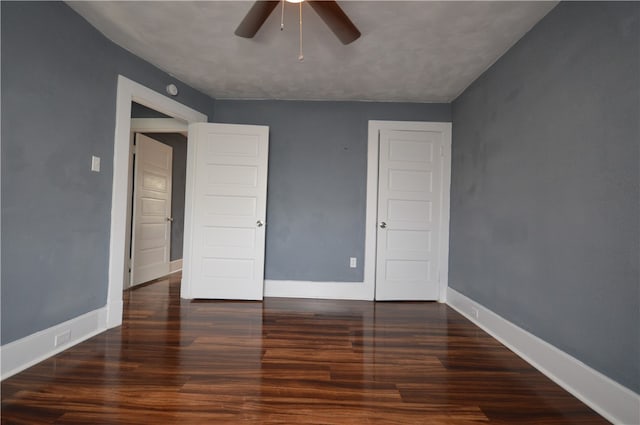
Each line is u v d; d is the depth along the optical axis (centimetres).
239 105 414
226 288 390
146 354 232
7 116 198
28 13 209
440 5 224
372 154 409
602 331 178
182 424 158
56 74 230
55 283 233
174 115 360
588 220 189
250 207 392
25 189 210
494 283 293
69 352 233
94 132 264
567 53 208
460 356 241
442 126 407
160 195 506
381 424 162
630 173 163
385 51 288
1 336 198
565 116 209
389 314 346
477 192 331
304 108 413
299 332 285
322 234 412
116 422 158
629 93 164
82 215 255
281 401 179
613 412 168
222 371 210
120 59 288
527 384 202
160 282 475
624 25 167
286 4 230
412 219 409
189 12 241
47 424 155
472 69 319
